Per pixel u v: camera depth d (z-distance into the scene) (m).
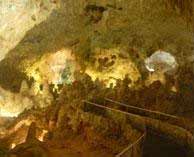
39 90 12.83
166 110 10.81
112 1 11.28
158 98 11.40
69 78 13.50
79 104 11.53
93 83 13.01
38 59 13.16
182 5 9.45
